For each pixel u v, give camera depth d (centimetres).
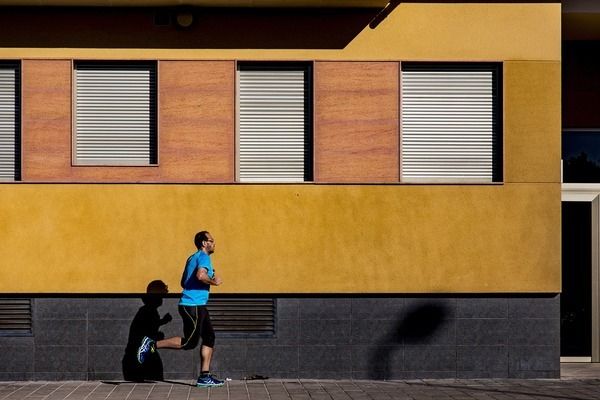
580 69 1355
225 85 1160
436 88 1180
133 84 1170
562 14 1195
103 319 1145
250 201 1151
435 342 1155
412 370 1153
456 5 1172
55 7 1152
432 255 1156
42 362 1140
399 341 1154
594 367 1281
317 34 1166
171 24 1160
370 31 1167
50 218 1143
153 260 1145
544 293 1162
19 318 1149
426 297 1160
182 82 1157
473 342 1157
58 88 1152
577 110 1351
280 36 1164
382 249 1154
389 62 1166
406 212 1156
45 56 1152
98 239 1143
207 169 1155
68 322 1143
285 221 1151
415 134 1175
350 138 1161
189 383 1121
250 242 1148
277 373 1150
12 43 1151
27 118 1150
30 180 1145
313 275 1150
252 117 1173
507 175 1162
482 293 1159
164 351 1147
